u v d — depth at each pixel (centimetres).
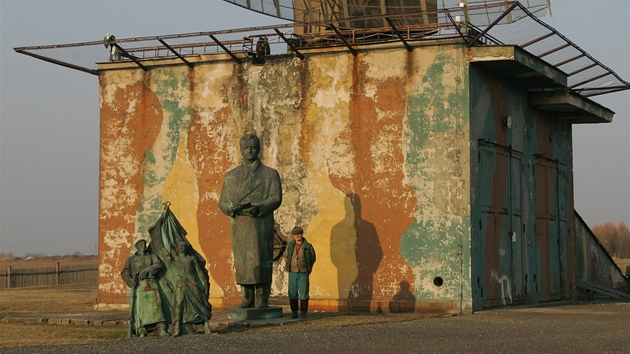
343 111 2473
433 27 2408
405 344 1577
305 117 2512
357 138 2455
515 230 2667
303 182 2506
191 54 2620
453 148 2358
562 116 3109
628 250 10794
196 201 2606
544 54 2631
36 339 1797
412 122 2398
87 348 1546
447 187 2358
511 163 2655
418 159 2389
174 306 1764
